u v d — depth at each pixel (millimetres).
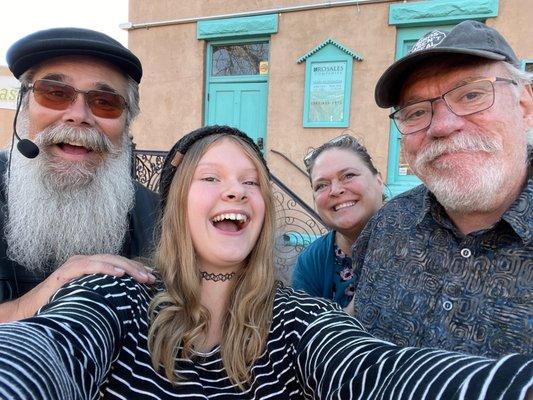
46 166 645
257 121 2311
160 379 417
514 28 1760
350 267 828
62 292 425
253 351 450
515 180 488
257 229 501
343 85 2037
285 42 2141
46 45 608
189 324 459
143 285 485
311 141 2119
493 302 455
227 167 489
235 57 2361
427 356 325
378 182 860
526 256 447
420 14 1870
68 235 646
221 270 500
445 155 496
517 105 495
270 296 496
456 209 499
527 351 427
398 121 559
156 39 2428
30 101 655
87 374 323
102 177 676
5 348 283
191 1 2318
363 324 575
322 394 379
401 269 548
